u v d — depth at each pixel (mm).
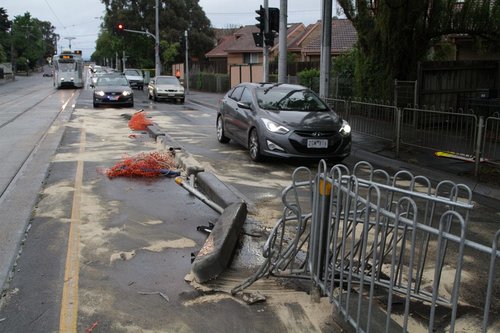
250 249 5641
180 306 4340
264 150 10336
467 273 5109
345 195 4121
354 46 21484
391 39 16359
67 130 15281
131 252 5496
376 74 17250
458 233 6371
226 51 53406
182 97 30391
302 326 4043
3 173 9297
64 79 44625
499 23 15633
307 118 10375
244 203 6562
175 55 59531
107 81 25672
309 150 10086
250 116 11008
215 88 41406
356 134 13727
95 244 5707
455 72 15508
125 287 4664
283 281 4809
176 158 10297
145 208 7129
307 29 51688
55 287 4637
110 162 10242
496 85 16312
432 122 10945
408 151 11828
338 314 4059
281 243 4812
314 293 4414
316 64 36594
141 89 49344
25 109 23234
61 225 6324
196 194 7602
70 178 8805
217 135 13891
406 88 15391
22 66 115438
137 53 67500
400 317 4141
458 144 10359
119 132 14969
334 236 4180
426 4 15820
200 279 4766
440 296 4527
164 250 5574
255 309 4297
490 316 4227
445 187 8961
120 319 4109
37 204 7246
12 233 6031
